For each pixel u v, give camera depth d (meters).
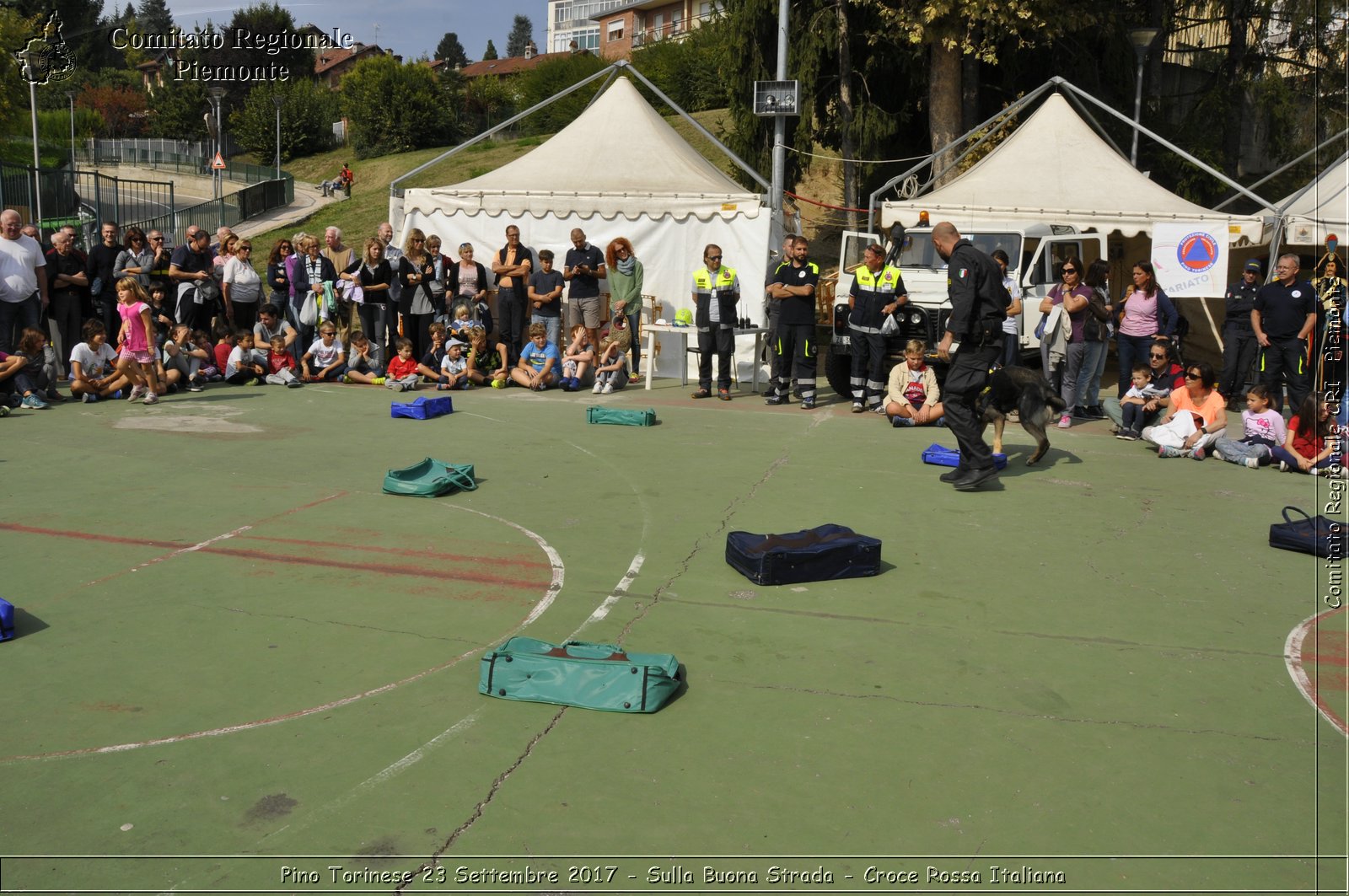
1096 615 5.54
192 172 55.00
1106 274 11.12
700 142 37.41
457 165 50.19
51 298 12.55
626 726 4.25
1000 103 23.16
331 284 13.68
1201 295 12.12
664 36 56.94
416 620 5.39
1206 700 4.55
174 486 7.98
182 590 5.79
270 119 62.12
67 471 8.43
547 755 4.01
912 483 8.34
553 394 12.82
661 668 4.41
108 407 11.46
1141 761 4.00
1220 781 3.86
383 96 58.78
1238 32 23.75
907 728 4.25
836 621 5.41
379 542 6.66
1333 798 3.74
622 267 13.31
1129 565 6.37
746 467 8.81
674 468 8.77
